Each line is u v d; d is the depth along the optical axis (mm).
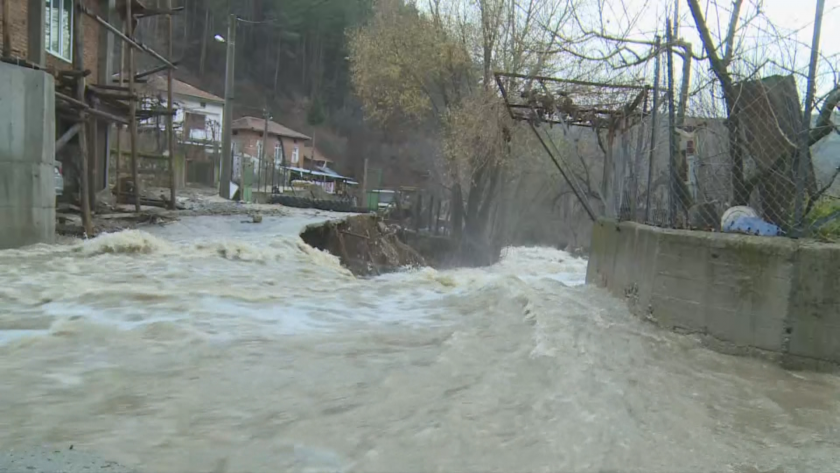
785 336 5773
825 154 7238
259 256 11641
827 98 6664
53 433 3389
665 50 8633
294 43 85500
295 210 24734
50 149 11414
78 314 6199
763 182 7297
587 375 4797
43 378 4297
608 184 11430
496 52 26719
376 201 41531
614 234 9133
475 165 26984
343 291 8781
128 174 29047
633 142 10008
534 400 4184
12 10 14312
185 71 77625
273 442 3393
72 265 9383
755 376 5371
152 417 3684
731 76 7898
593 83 11211
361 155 76812
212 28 81562
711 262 6434
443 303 8023
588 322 6895
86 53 18516
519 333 6121
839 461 3594
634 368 5277
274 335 5793
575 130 16875
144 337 5453
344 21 84188
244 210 22625
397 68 29203
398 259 23250
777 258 5887
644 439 3695
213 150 45188
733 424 4152
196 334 5641
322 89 84562
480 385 4457
